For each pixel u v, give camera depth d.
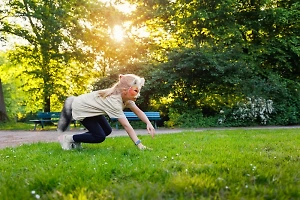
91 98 5.07
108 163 3.66
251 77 15.90
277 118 15.24
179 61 15.35
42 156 4.54
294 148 5.15
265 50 17.34
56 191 2.44
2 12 17.67
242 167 3.32
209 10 18.03
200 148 5.14
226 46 17.14
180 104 15.38
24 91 21.48
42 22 16.89
